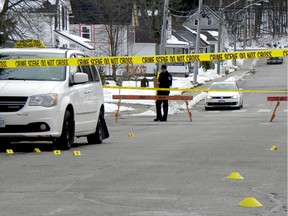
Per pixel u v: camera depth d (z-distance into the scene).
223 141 48.38
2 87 38.56
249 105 112.69
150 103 109.50
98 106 46.03
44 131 38.34
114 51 180.25
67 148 40.41
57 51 43.41
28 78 40.78
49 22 110.50
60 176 29.64
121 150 41.25
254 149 42.09
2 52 43.31
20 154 38.47
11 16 93.50
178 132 59.06
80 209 22.30
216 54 46.03
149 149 41.94
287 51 45.75
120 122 75.94
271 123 71.38
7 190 26.11
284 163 34.53
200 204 23.12
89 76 45.41
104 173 30.56
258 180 28.62
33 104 38.09
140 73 153.50
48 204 23.19
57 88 39.38
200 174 30.34
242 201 23.33
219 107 104.19
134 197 24.44
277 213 21.70
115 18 181.62
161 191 25.72
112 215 21.31
